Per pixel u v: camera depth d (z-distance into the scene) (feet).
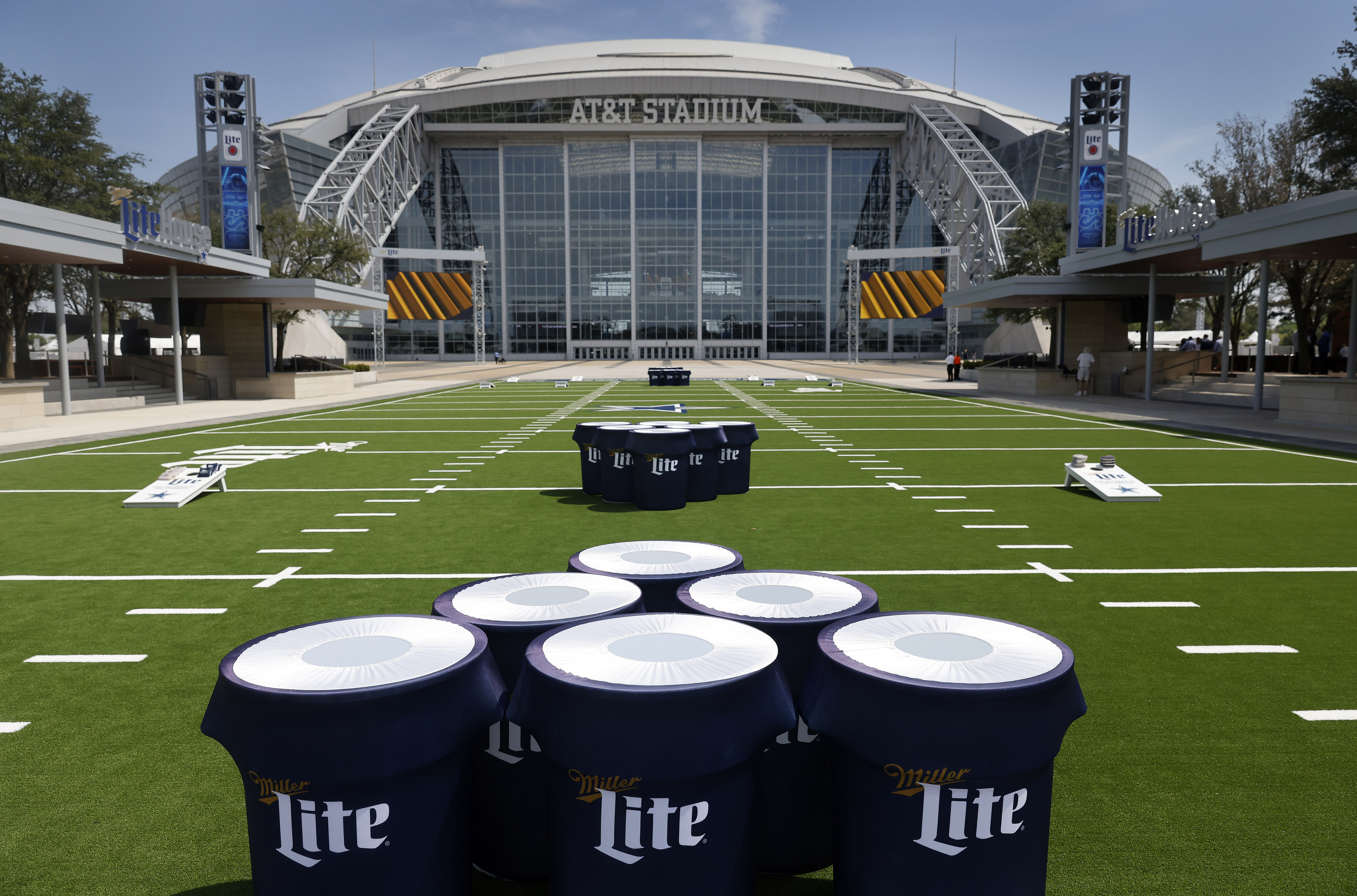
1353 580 20.86
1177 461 42.75
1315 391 58.08
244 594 20.02
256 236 105.91
